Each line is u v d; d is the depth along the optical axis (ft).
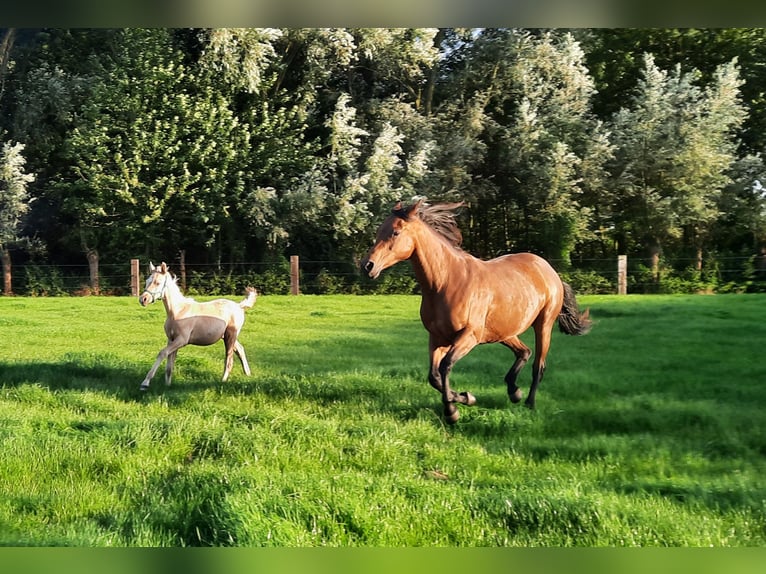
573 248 91.71
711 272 83.56
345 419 28.96
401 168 93.91
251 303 36.24
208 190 91.50
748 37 97.81
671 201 89.71
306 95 97.55
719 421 28.48
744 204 90.63
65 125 97.71
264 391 33.01
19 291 89.81
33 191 98.02
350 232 91.91
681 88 93.30
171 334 34.01
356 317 62.80
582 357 42.65
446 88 103.96
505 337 29.12
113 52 98.22
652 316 59.77
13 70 100.12
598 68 103.50
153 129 94.07
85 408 30.48
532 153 95.55
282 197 91.91
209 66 94.68
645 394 32.89
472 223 102.17
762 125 98.22
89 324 57.93
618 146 94.02
